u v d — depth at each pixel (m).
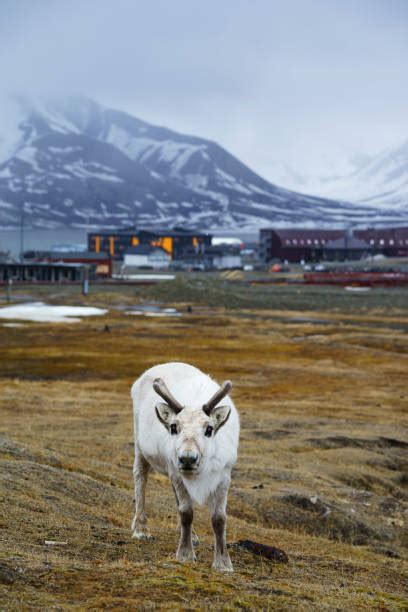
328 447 28.42
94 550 10.52
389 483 24.22
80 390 43.50
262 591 8.92
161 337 76.19
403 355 64.44
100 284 168.88
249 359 60.78
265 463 24.36
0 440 20.03
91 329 82.38
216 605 7.98
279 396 43.53
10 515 12.04
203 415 8.98
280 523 17.92
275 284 174.50
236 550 11.82
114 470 20.55
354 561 13.20
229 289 153.25
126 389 44.88
